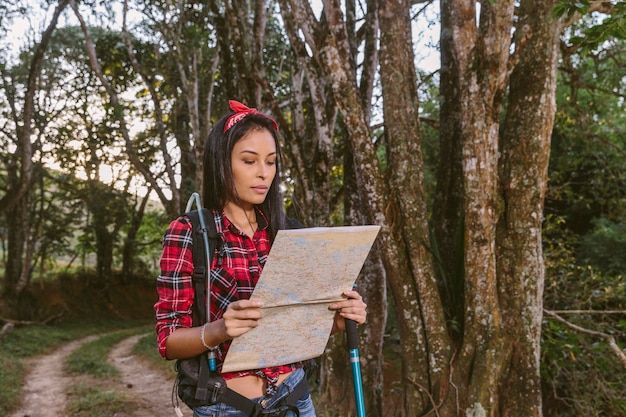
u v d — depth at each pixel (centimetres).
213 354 169
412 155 462
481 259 434
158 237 2953
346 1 728
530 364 436
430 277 456
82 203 2439
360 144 466
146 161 1788
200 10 1198
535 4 444
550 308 622
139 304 2858
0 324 1944
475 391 428
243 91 736
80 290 2623
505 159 454
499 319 437
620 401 512
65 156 1980
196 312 174
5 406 802
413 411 446
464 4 436
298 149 678
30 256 2136
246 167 178
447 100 559
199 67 1282
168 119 1745
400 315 461
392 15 466
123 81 1728
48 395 906
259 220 187
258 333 167
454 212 539
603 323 565
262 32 718
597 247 1077
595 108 924
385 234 457
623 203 963
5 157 1945
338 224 1137
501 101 433
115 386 966
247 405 173
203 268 171
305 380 192
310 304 173
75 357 1316
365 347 604
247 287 175
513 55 438
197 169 1159
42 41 1563
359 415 187
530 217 444
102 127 1802
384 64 467
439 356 446
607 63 877
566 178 1108
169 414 743
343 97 469
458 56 441
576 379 532
